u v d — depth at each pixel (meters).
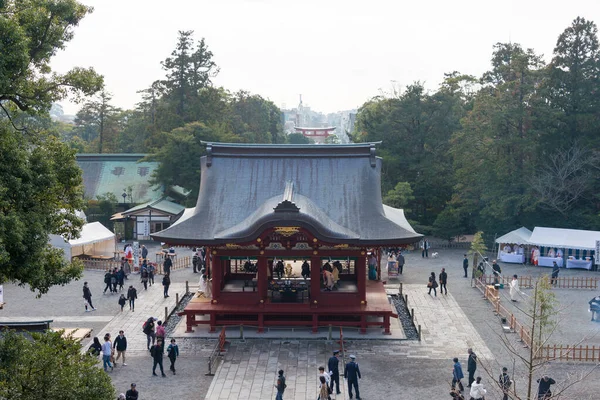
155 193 90.56
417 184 83.00
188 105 107.25
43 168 22.81
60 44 25.12
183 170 85.94
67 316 44.56
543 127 72.25
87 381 19.42
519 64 71.25
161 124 104.88
